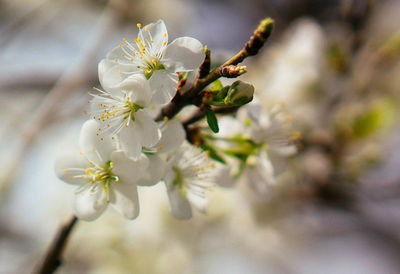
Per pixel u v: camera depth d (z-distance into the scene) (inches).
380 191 20.9
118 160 11.5
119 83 11.4
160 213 19.1
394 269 23.7
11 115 22.7
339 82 19.2
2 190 20.1
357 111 18.4
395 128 18.6
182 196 12.0
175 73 11.4
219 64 13.0
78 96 21.3
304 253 22.1
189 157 12.2
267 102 18.5
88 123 11.6
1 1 24.6
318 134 18.4
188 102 11.4
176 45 11.4
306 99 18.9
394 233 22.8
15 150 20.8
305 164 19.0
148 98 11.3
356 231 23.4
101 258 19.0
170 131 11.6
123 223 19.1
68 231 11.7
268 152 12.6
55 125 20.9
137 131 11.4
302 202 19.9
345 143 18.3
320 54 19.6
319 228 22.3
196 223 19.5
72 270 19.2
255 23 26.9
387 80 18.8
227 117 12.6
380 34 19.9
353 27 18.4
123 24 24.5
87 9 26.4
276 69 19.8
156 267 18.6
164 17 25.6
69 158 11.7
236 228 19.9
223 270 20.3
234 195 19.6
